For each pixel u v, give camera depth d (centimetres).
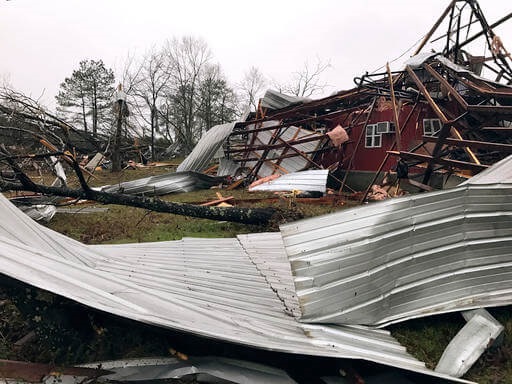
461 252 406
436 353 370
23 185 819
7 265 271
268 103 1905
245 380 297
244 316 363
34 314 311
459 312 416
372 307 375
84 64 3403
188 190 1545
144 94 3247
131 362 314
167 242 716
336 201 1238
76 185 1596
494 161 1142
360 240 377
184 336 312
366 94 1505
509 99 1173
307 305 358
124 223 992
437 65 1352
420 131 1416
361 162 1555
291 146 1583
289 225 389
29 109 885
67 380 292
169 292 397
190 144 3597
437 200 397
